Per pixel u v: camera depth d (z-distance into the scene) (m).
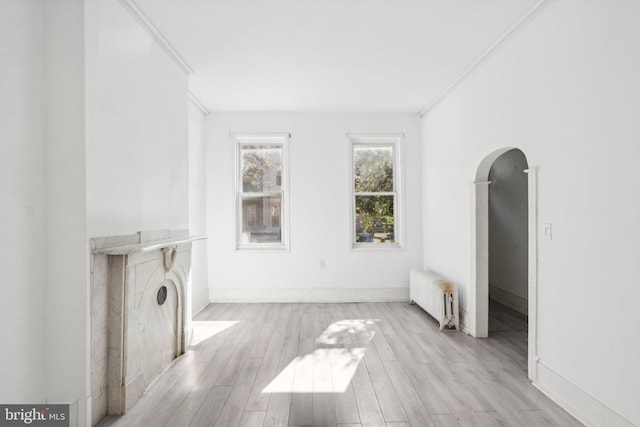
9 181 1.74
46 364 1.96
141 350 2.41
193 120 4.50
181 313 3.13
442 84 3.99
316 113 5.04
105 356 2.14
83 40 1.97
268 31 2.86
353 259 5.05
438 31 2.86
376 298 5.05
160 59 2.95
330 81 3.91
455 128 3.99
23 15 1.82
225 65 3.47
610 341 1.91
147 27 2.71
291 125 5.03
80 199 1.96
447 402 2.30
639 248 1.75
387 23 2.76
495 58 3.13
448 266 4.20
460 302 3.87
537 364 2.52
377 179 5.20
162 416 2.15
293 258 5.03
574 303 2.18
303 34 2.92
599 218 1.99
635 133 1.77
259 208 5.12
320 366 2.86
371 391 2.45
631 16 1.78
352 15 2.65
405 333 3.68
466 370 2.78
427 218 4.91
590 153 2.05
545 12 2.45
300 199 5.03
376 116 5.08
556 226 2.34
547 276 2.43
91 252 2.01
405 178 5.09
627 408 1.81
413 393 2.42
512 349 3.23
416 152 5.09
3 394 1.72
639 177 1.75
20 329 1.80
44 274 1.95
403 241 5.07
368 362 2.94
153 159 2.78
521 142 2.75
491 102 3.21
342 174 5.05
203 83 3.94
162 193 2.92
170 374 2.72
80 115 1.96
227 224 5.00
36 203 1.90
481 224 3.55
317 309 4.64
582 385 2.11
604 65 1.95
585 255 2.09
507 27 2.80
